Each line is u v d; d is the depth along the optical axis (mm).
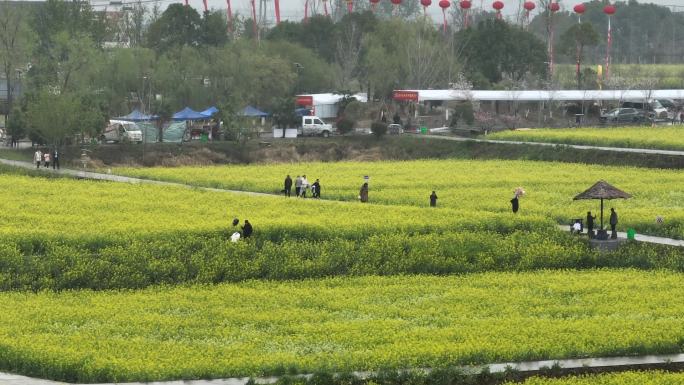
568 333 152375
